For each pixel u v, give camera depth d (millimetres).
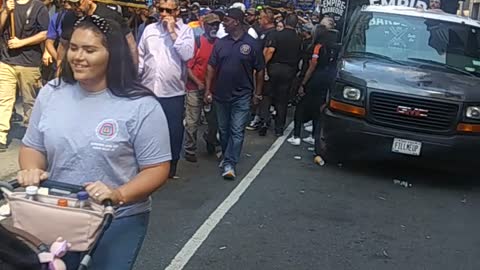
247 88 7809
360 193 7727
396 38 9266
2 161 7648
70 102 3111
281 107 10812
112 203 2875
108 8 6496
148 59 7043
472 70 8844
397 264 5555
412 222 6758
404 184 8289
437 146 7961
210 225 6145
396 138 8062
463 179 8812
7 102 8117
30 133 3209
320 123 9008
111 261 3158
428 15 9602
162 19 7016
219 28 8484
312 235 6105
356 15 9977
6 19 8094
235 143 7863
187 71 7555
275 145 10195
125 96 3086
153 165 3119
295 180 8055
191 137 8484
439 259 5762
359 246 5930
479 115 7988
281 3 18438
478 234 6523
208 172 8148
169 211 6488
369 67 8586
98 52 3006
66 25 6340
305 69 11195
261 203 6977
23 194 2891
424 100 7957
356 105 8195
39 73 8352
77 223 2809
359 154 8445
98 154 3043
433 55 9016
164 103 7148
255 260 5406
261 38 11773
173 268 5109
